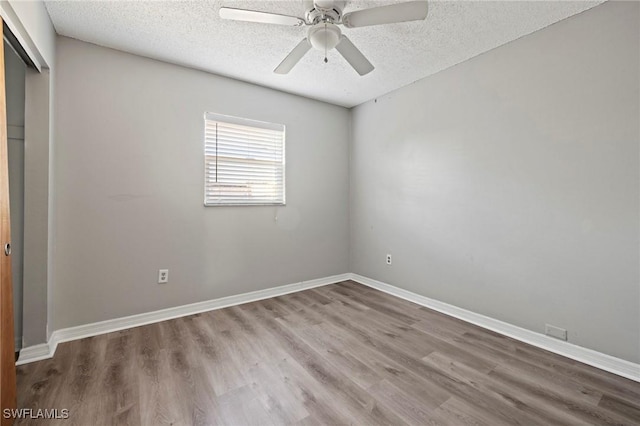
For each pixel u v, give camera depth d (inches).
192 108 109.4
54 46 83.8
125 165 97.3
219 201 117.3
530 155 88.4
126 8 75.0
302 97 139.7
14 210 75.5
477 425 55.8
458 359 79.1
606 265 74.9
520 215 91.0
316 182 145.4
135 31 85.4
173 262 106.3
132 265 98.9
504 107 94.1
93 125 92.1
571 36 79.4
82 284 91.0
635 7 69.7
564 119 81.4
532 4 74.0
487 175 99.1
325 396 63.8
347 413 58.7
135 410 59.0
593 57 75.9
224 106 116.7
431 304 117.7
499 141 95.7
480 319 101.5
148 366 74.4
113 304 95.7
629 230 71.5
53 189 83.9
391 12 62.7
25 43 65.2
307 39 71.9
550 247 84.7
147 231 101.3
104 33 86.4
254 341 88.4
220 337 90.9
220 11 62.9
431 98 116.7
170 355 79.9
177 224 107.1
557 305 83.3
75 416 57.1
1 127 51.0
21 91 75.7
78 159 90.1
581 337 78.8
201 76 111.2
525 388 66.9
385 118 137.5
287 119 134.8
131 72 97.9
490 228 98.6
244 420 56.7
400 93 129.6
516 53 90.7
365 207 149.7
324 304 121.0
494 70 96.3
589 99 76.9
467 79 104.2
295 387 66.7
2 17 52.9
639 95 69.5
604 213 75.0
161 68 103.2
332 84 125.4
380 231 141.3
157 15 78.0
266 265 129.5
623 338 72.3
